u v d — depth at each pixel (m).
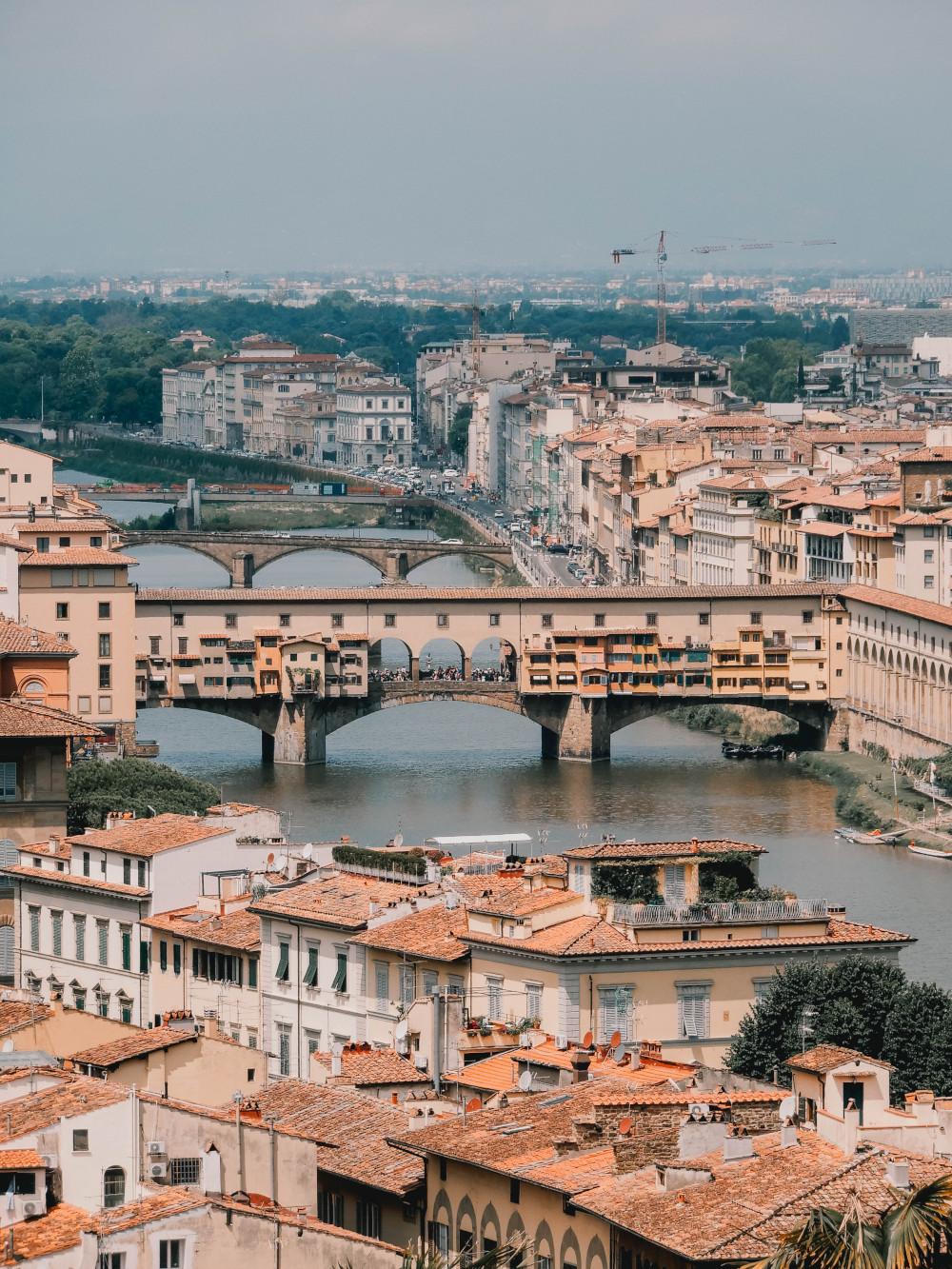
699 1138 115.25
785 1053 162.12
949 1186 91.62
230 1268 106.00
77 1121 106.81
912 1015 164.75
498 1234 120.56
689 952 164.75
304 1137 113.69
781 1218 107.44
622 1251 111.12
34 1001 152.38
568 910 168.38
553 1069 140.88
